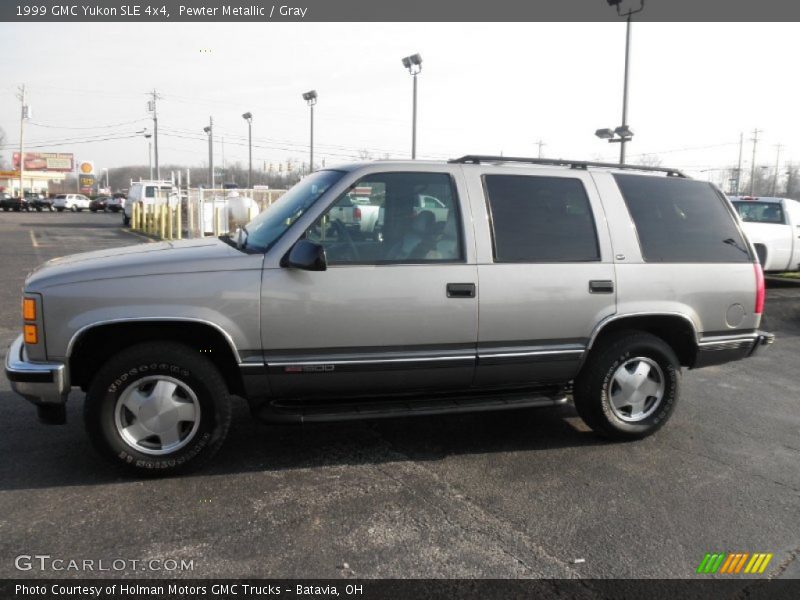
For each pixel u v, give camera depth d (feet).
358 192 13.44
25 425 15.67
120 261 12.66
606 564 10.29
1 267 46.98
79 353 12.76
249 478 13.08
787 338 28.40
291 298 12.72
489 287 13.73
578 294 14.35
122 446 12.57
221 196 72.02
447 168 14.11
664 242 15.31
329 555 10.34
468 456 14.53
